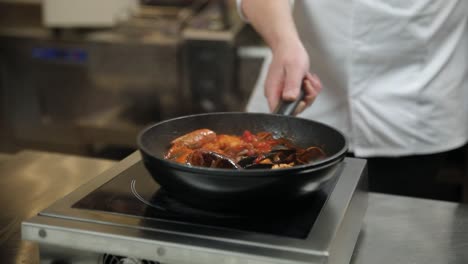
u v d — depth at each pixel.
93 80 3.06
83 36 3.02
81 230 0.81
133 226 0.82
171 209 0.87
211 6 3.14
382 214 1.10
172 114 3.03
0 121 3.25
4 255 0.96
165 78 2.95
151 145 0.96
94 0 3.05
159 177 0.85
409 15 1.44
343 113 1.57
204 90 2.93
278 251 0.76
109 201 0.90
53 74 3.09
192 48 2.86
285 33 1.28
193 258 0.78
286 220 0.84
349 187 0.96
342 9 1.47
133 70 2.97
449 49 1.51
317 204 0.89
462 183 2.45
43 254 0.85
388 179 1.62
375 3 1.45
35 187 1.21
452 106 1.55
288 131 1.06
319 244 0.77
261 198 0.81
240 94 2.93
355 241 0.94
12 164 1.32
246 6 1.39
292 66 1.21
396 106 1.52
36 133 3.26
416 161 1.59
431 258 0.94
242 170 0.79
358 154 1.57
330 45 1.51
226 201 0.82
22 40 3.06
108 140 3.18
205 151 0.87
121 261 0.83
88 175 1.27
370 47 1.49
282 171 0.79
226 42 2.82
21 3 3.47
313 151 0.91
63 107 3.16
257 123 1.08
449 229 1.04
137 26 3.03
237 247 0.77
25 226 0.83
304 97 1.21
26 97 3.18
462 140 1.60
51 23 3.04
